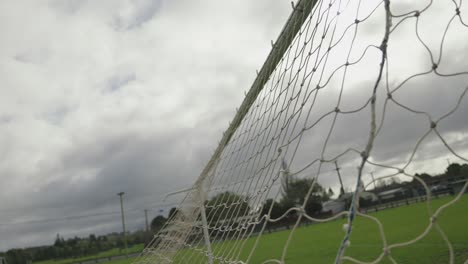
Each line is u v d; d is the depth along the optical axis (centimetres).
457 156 134
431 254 540
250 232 345
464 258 486
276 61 376
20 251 4309
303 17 315
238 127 517
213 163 574
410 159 142
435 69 145
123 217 4253
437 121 137
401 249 613
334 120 190
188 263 641
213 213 541
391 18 157
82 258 4366
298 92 278
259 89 433
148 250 917
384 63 152
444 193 1631
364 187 147
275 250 1022
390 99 150
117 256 3678
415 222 1155
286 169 258
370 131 146
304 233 1551
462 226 737
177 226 758
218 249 486
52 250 4469
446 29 158
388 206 2425
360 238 937
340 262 147
